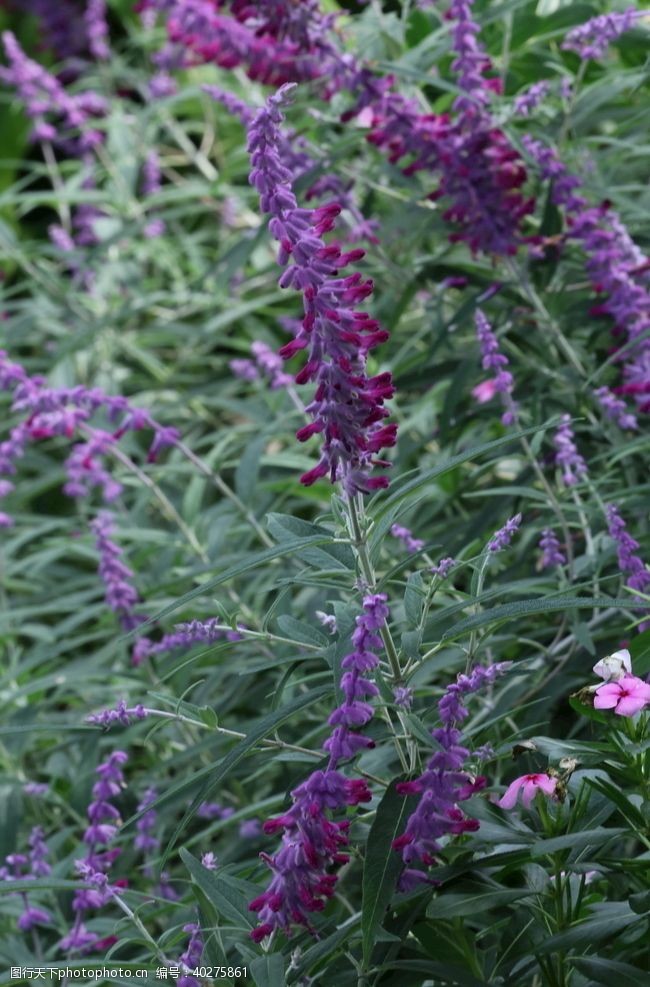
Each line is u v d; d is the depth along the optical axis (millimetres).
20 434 6113
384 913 3119
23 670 5555
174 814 5520
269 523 3527
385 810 3178
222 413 8805
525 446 4703
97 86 10648
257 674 5629
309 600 5609
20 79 9156
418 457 6805
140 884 5277
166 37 9672
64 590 6703
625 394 5047
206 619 5812
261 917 3166
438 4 6445
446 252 6148
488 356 4605
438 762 3121
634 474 5293
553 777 3242
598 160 6605
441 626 4652
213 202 9516
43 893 4961
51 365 8148
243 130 9430
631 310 5047
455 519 5898
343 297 3070
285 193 3055
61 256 8648
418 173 6590
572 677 4535
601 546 4844
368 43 5816
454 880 3334
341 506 3504
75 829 5207
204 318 9320
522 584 3590
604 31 5277
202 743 4910
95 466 6793
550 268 5594
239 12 5453
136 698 5758
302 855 3100
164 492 7188
